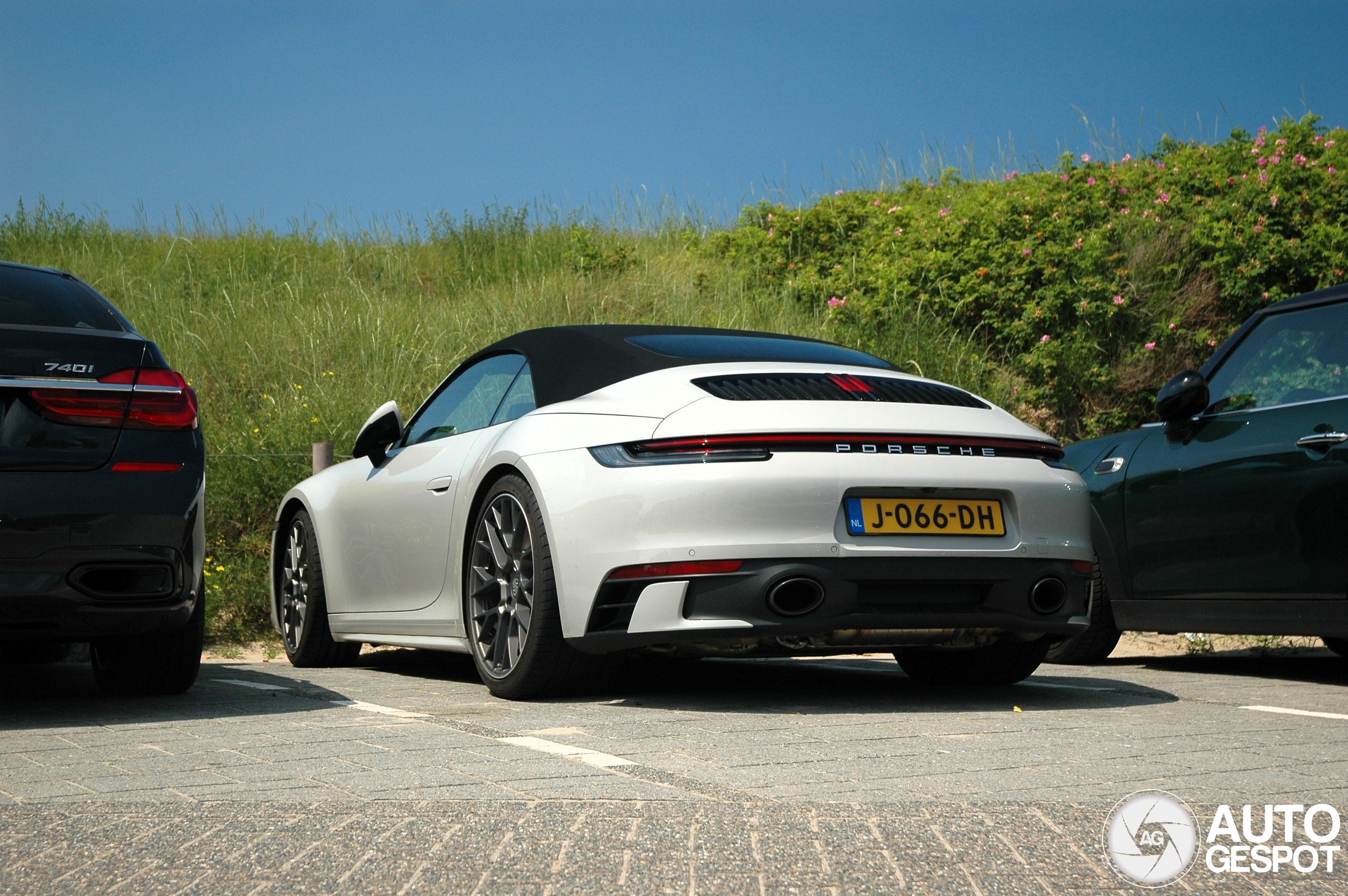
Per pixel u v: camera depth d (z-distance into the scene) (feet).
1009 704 12.25
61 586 11.23
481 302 36.01
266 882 5.82
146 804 7.38
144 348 11.94
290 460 24.12
